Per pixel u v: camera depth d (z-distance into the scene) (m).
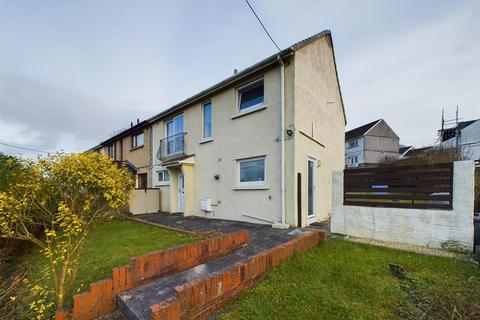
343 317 2.26
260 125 7.52
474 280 2.88
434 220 4.37
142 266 3.20
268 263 3.27
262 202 7.37
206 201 9.16
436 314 2.28
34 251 5.27
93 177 3.74
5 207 2.98
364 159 33.91
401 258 3.79
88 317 2.63
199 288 2.35
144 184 14.23
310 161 8.05
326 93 9.94
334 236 5.32
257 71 7.53
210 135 9.61
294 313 2.34
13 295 2.96
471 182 4.06
